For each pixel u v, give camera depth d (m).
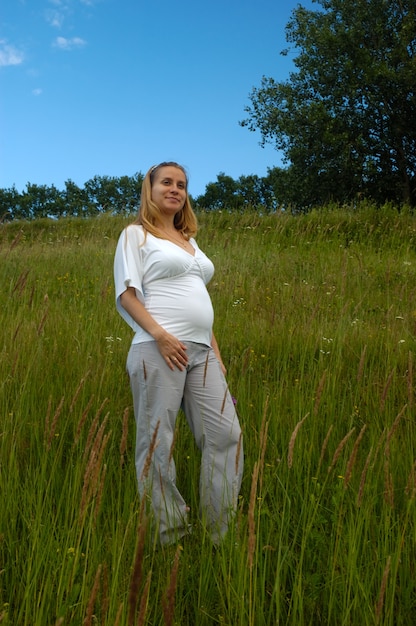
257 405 3.93
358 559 2.46
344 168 24.03
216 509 2.76
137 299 2.87
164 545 2.58
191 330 2.86
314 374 4.68
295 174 26.20
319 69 24.75
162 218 3.06
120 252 2.92
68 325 5.71
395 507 2.89
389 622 2.10
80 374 4.20
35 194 80.25
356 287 7.92
